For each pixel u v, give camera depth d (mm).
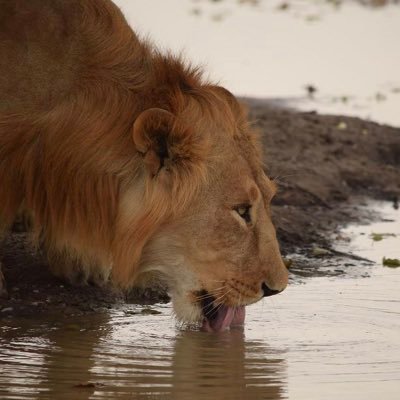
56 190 11539
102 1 11938
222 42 31453
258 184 11695
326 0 40281
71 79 11500
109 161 11289
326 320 12766
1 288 13016
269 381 10523
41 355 11188
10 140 11547
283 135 20750
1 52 11586
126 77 11539
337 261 15422
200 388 10305
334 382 10516
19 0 11727
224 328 12133
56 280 13672
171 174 11188
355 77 28141
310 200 18000
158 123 10984
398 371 10898
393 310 13211
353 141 21078
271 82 27016
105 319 12719
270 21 35500
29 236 14125
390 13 37750
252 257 11664
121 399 9930
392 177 19766
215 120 11406
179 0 38875
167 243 11562
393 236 16781
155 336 12047
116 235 11438
